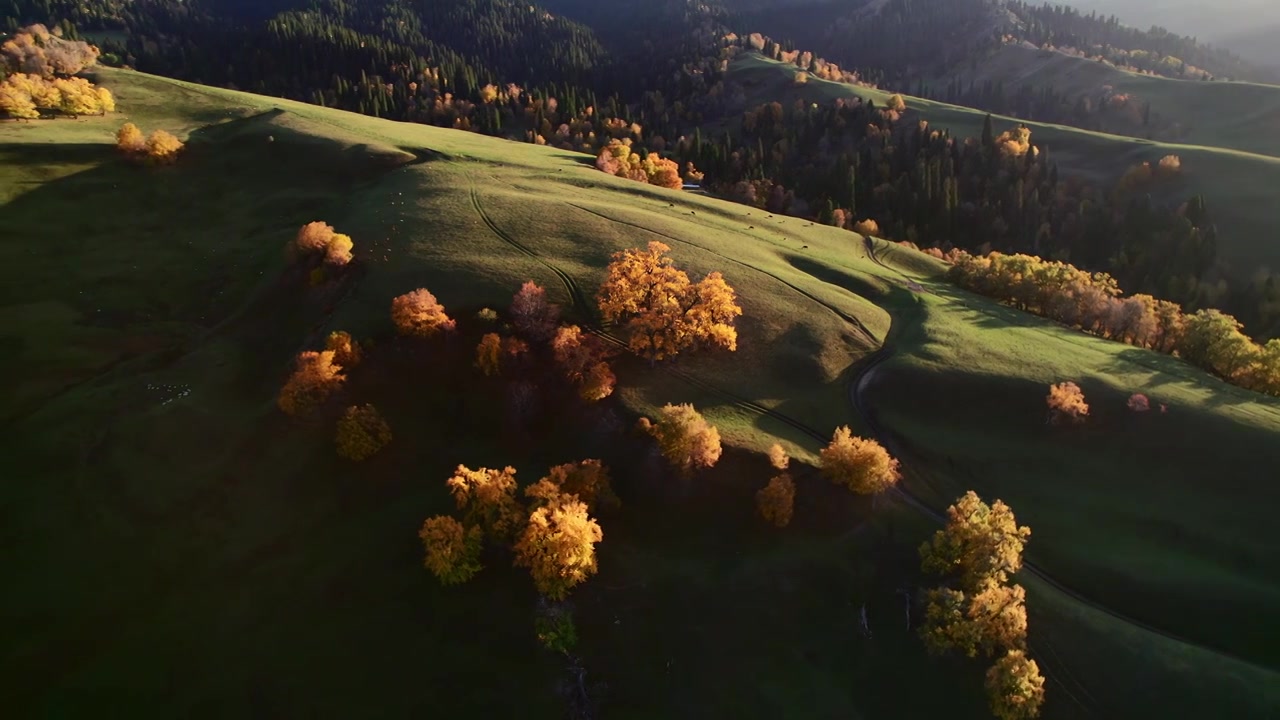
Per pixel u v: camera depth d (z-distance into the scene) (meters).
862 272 104.94
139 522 62.66
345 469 67.19
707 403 73.38
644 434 68.44
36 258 91.81
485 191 108.31
